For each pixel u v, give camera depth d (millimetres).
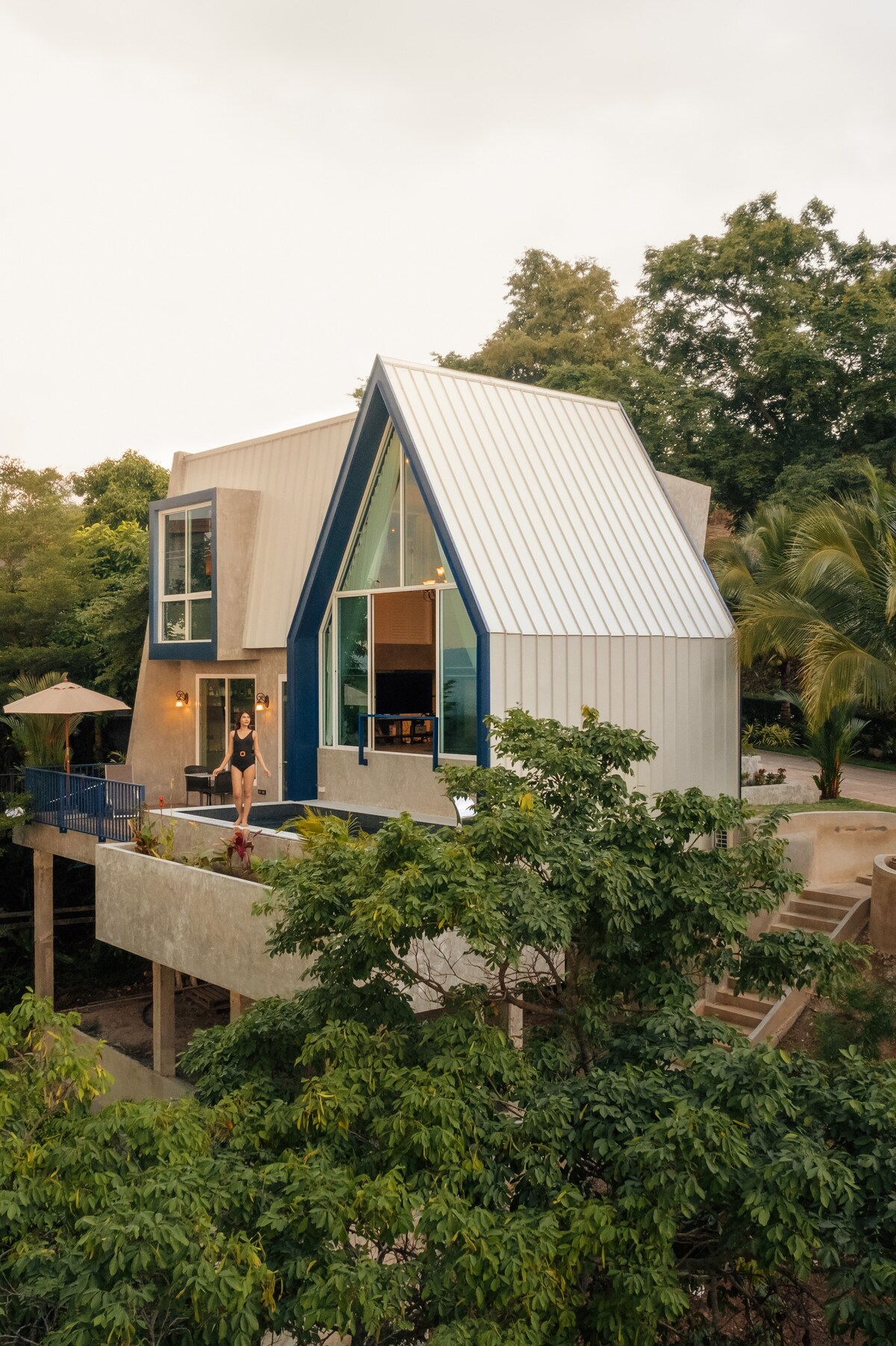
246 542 21844
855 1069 7746
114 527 50812
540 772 10594
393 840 8555
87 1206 6449
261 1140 7949
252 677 21953
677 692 17547
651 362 46219
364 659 18609
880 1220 6730
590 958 10023
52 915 22797
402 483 17594
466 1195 7324
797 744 36375
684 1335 8258
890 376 38156
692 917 9258
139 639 29422
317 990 9078
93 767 25719
